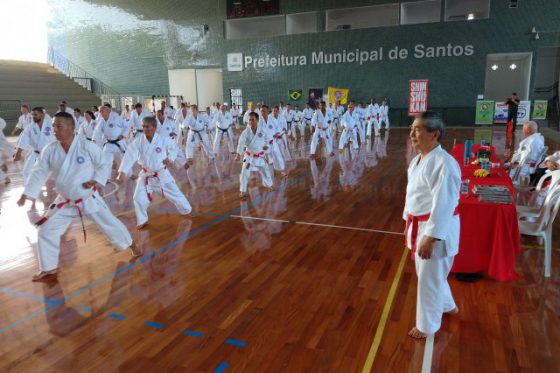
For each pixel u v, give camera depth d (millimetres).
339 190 7406
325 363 2592
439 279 2654
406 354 2670
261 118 7621
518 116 18391
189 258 4383
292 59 21594
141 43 24328
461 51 18828
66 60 26469
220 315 3209
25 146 7691
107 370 2572
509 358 2613
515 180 6262
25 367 2621
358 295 3494
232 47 22547
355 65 20562
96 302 3463
